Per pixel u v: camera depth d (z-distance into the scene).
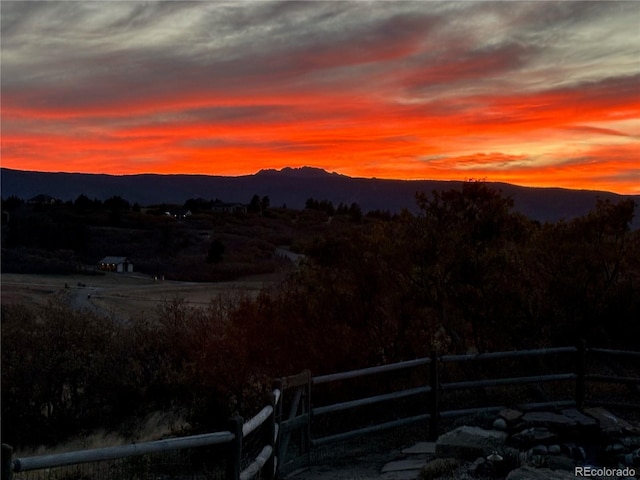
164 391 20.05
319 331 11.88
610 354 9.59
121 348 21.03
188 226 159.38
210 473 9.48
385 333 12.28
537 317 12.65
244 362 12.32
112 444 17.28
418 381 11.54
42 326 21.69
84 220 156.88
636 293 12.66
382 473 7.71
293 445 9.53
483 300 12.39
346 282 12.51
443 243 12.62
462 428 8.14
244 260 113.50
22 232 138.75
